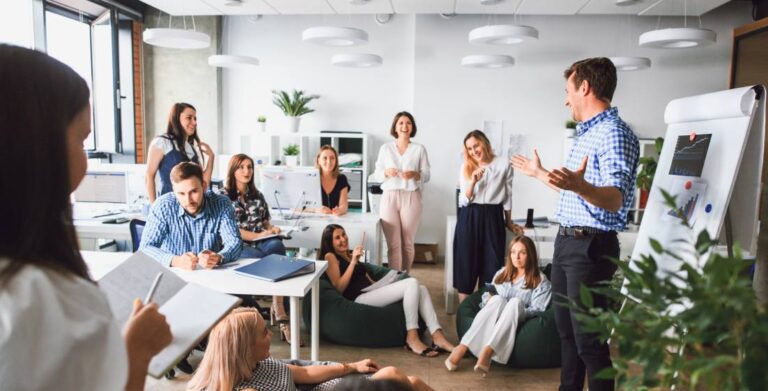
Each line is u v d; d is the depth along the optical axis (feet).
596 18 20.89
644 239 7.66
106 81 20.86
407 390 2.78
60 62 2.32
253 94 22.82
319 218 15.34
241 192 13.83
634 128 21.16
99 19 20.02
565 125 21.18
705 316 2.15
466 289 14.08
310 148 22.85
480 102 21.44
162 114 22.59
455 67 21.40
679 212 2.71
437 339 11.84
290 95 22.65
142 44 22.21
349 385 2.76
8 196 2.09
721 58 20.74
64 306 2.07
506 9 18.54
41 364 1.94
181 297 4.64
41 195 2.13
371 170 22.61
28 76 2.15
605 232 6.98
